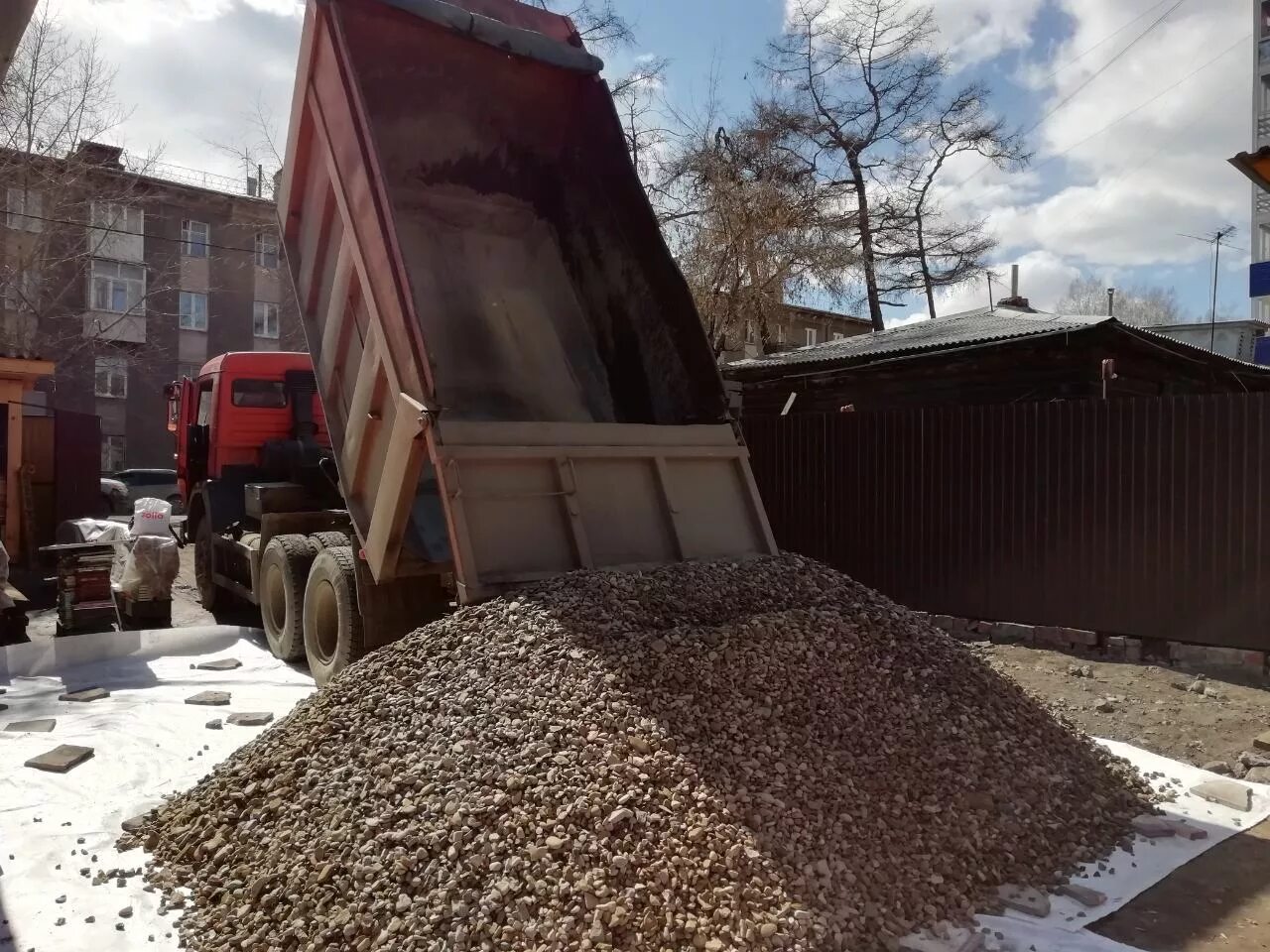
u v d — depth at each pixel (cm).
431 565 586
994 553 870
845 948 310
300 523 833
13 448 1194
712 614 473
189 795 451
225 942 332
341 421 635
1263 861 412
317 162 618
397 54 593
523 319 652
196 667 754
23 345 2641
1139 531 779
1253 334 2467
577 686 393
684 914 304
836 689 428
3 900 367
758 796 354
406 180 621
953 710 448
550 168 675
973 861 370
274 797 400
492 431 498
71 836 430
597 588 465
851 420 979
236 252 3547
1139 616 777
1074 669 740
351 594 656
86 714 623
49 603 1066
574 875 312
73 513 1348
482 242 652
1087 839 414
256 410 982
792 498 1026
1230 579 730
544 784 346
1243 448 726
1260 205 2612
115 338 3291
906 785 389
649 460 551
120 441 3325
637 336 634
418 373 500
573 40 664
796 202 2141
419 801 355
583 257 660
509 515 493
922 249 2834
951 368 1240
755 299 2039
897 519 942
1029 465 848
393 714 415
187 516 1067
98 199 2828
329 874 341
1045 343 1134
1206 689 681
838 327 3531
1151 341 1157
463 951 295
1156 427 772
